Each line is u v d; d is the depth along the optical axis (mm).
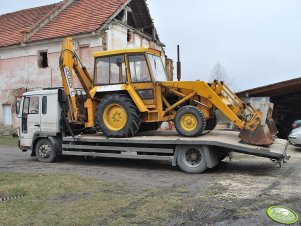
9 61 22875
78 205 6332
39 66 21766
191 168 9422
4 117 23391
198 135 9727
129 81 10336
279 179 8609
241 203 6500
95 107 11031
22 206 6285
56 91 11492
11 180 8375
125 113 10234
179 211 6031
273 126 10258
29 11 27047
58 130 11438
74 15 21953
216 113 10789
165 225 5406
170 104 10484
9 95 22859
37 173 9383
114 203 6441
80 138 10898
